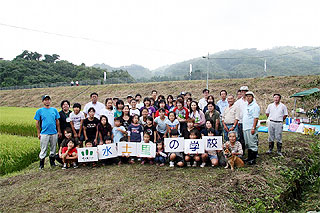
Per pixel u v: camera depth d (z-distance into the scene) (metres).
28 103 44.09
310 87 21.50
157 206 4.38
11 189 5.55
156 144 7.11
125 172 6.35
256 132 6.75
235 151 6.46
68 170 6.79
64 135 7.57
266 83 25.53
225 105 8.44
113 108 8.66
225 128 7.23
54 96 44.81
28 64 74.88
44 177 6.25
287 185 5.50
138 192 4.98
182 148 6.78
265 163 6.75
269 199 4.80
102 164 7.17
